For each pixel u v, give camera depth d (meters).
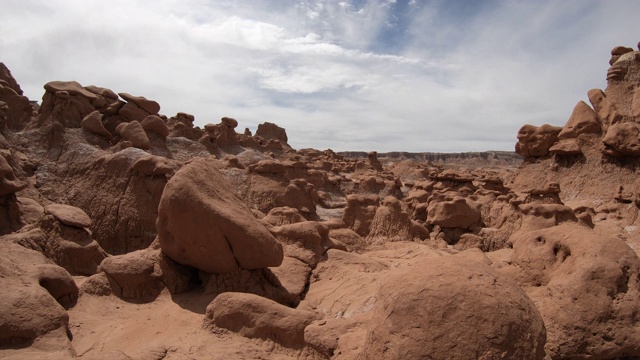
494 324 4.50
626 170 28.86
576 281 6.50
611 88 33.22
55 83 21.39
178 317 8.87
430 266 5.32
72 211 11.42
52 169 18.80
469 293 4.73
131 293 9.66
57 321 7.05
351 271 11.88
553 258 7.61
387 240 18.30
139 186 16.97
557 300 6.58
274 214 16.41
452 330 4.54
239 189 24.03
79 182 17.95
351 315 9.14
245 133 55.91
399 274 5.57
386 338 4.82
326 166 45.19
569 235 7.59
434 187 27.12
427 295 4.84
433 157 123.94
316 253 12.56
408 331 4.70
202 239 9.73
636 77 32.59
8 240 10.41
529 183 32.72
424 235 19.70
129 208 16.59
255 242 9.91
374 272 11.77
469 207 20.42
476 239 18.73
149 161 16.95
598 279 6.40
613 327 6.05
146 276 9.84
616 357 6.02
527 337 4.53
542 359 4.57
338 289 10.79
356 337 6.43
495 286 4.89
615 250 6.77
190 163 10.48
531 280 7.70
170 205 9.60
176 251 10.07
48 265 8.56
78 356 6.95
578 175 30.66
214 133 35.31
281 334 7.74
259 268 10.42
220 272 10.20
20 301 6.91
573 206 23.55
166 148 24.55
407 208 26.05
